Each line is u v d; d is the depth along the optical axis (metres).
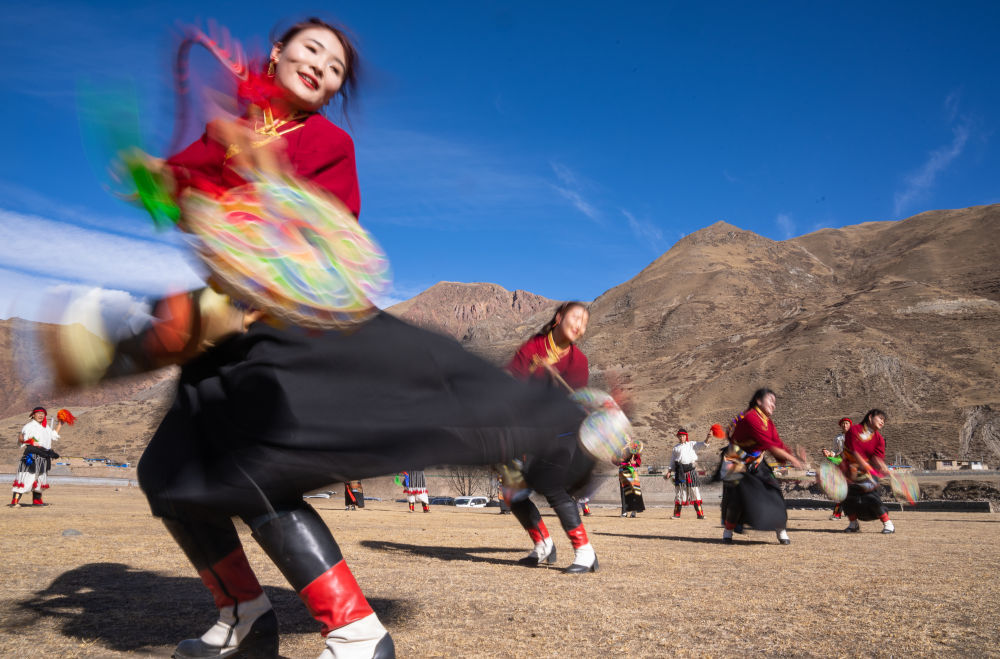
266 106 2.41
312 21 2.49
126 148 2.01
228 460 2.05
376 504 22.33
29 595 3.86
